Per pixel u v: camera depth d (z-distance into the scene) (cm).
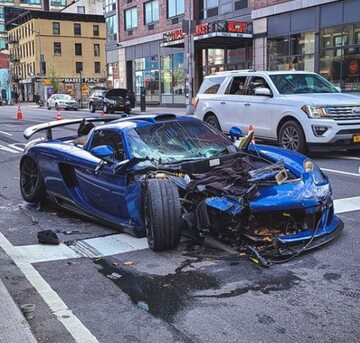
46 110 4453
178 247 526
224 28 2839
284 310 379
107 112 3428
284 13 2683
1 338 335
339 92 1209
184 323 364
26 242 573
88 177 625
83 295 421
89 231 613
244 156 592
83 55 7819
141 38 4272
